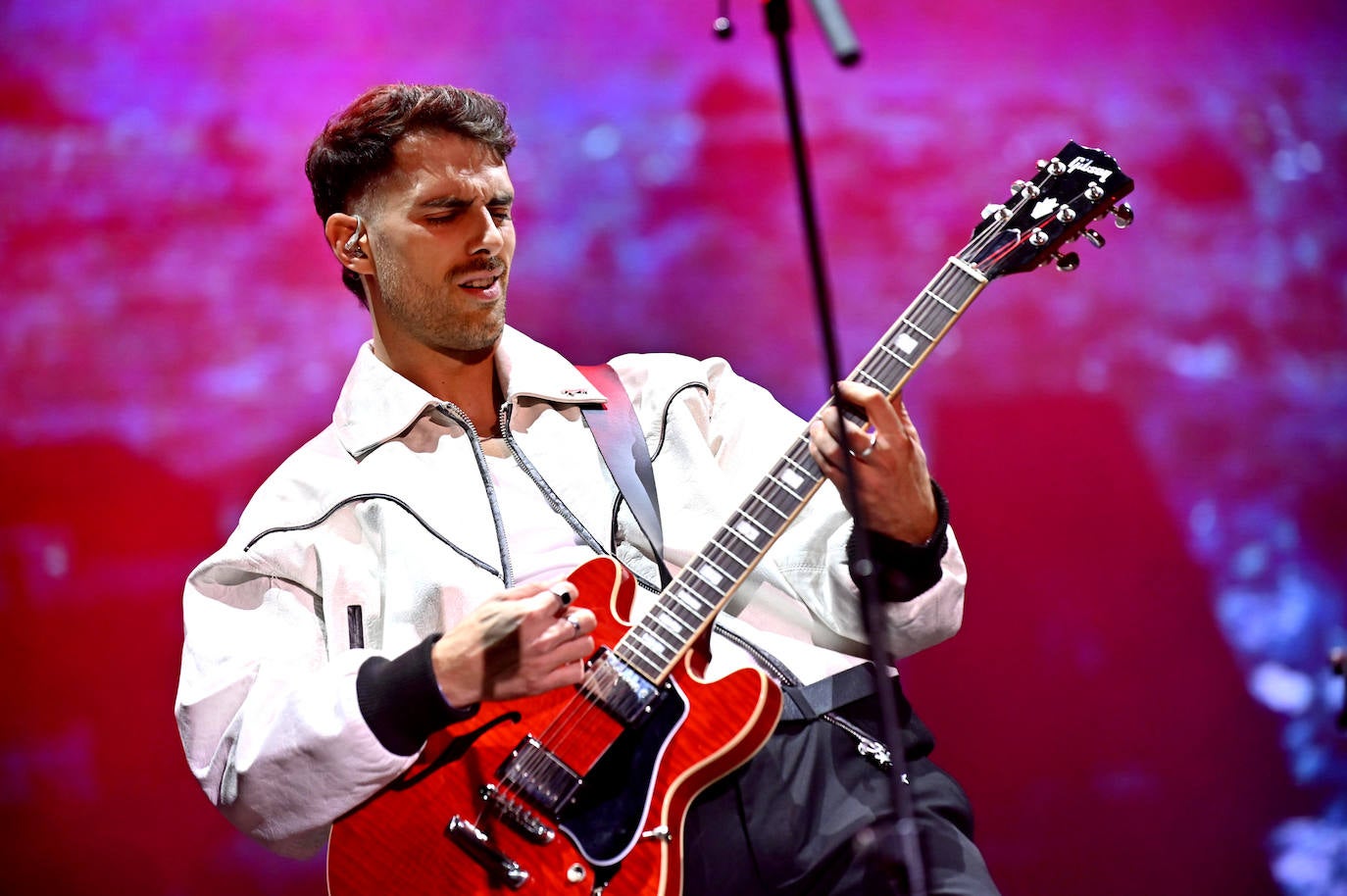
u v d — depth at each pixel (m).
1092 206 6.61
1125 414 15.66
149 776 14.73
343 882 6.57
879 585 6.84
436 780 6.65
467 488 7.56
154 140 15.30
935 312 6.72
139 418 15.01
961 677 15.38
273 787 6.66
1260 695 15.20
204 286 15.20
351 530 7.50
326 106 15.54
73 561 14.87
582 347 15.66
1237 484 15.58
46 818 14.62
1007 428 15.72
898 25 15.99
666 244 15.73
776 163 15.84
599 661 6.70
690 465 7.72
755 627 7.46
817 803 6.79
